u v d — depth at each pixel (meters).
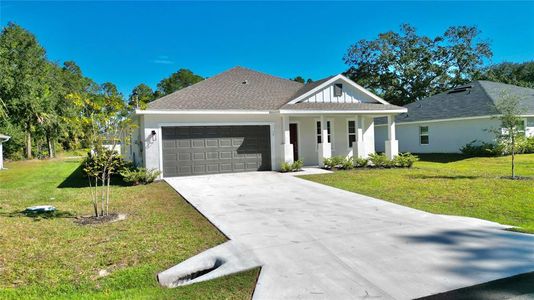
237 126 14.81
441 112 23.34
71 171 18.98
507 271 4.11
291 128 17.03
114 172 12.84
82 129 7.38
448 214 7.17
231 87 17.25
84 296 3.71
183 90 16.16
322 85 16.16
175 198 9.46
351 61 38.25
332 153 17.58
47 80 33.97
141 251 5.15
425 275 4.04
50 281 4.18
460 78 35.84
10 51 28.98
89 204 8.92
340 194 9.58
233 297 3.64
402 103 37.56
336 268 4.30
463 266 4.28
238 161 14.84
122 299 3.60
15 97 28.81
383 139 27.62
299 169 15.05
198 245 5.39
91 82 48.12
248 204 8.45
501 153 19.08
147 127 13.42
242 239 5.59
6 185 13.49
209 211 7.71
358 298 3.52
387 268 4.27
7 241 5.68
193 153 14.12
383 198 8.92
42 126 32.31
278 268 4.34
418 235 5.59
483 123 20.31
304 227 6.25
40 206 8.41
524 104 20.70
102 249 5.26
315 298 3.54
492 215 7.02
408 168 15.51
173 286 4.16
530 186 9.80
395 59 36.53
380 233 5.76
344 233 5.81
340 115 16.11
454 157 20.45
